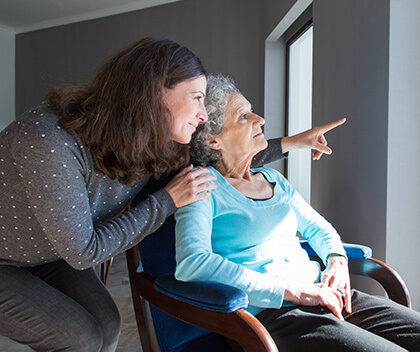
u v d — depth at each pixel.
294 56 3.97
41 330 1.03
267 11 3.89
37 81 5.72
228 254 1.16
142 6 4.85
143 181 1.20
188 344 1.16
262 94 4.11
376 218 1.74
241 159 1.28
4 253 1.06
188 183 1.08
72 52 5.41
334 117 2.21
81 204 0.95
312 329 0.98
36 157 0.90
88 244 0.95
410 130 1.66
